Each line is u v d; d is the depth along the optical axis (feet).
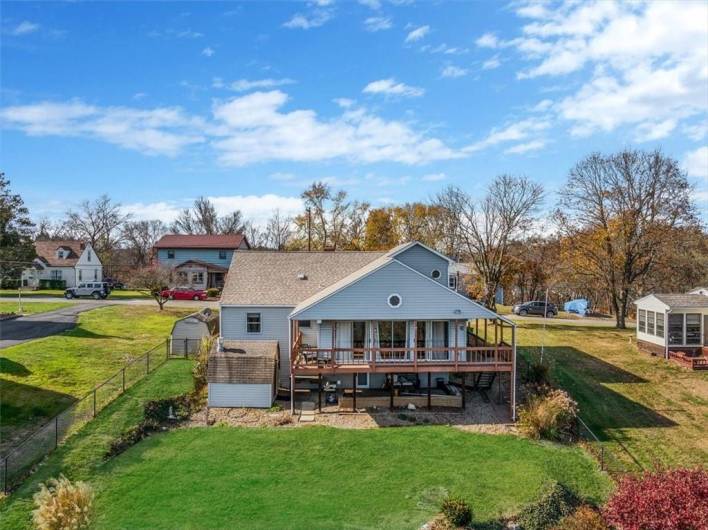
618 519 48.06
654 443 75.97
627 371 106.93
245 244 254.88
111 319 142.10
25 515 50.14
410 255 102.47
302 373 81.66
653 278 163.02
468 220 163.02
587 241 155.84
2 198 166.81
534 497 57.26
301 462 65.00
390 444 70.64
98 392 81.41
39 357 96.27
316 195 237.66
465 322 88.58
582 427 79.46
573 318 176.04
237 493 57.16
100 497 55.11
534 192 234.17
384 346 87.71
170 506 54.03
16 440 65.82
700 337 115.75
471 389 93.40
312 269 107.55
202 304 182.09
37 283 229.86
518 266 176.65
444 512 52.60
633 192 148.66
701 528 43.78
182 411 80.53
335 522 52.11
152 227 364.79
